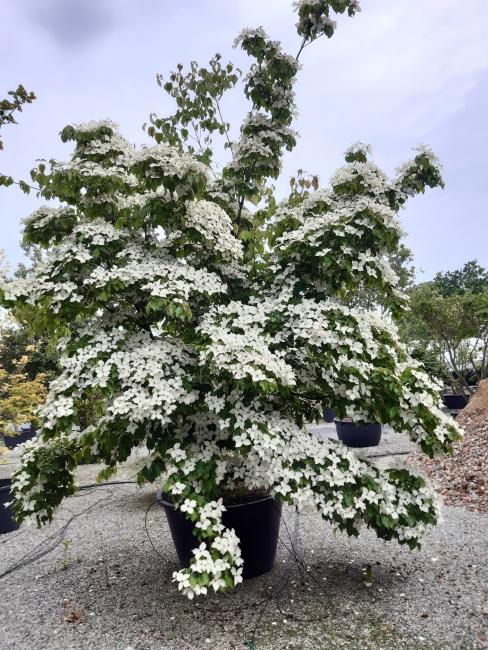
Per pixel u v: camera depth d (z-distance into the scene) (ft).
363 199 10.34
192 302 11.36
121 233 10.68
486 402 25.22
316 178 15.93
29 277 10.37
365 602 9.48
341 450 9.85
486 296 31.07
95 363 9.46
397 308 10.72
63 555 12.96
